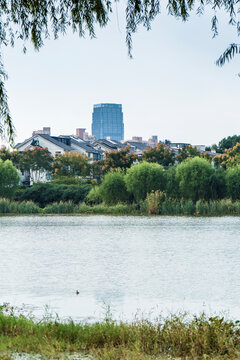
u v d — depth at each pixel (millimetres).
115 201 57938
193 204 53500
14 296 14344
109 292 14945
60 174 83625
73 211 56281
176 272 18453
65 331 8773
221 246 26172
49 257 22719
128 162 88062
